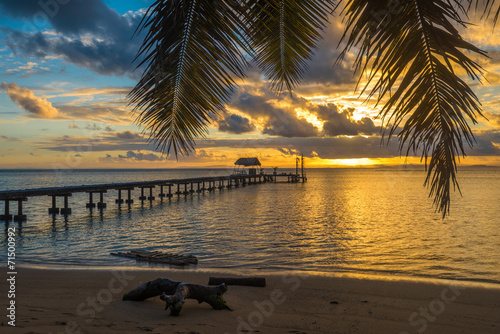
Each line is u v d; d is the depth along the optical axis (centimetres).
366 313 594
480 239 1773
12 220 2611
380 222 2436
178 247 1584
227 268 1123
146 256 1274
